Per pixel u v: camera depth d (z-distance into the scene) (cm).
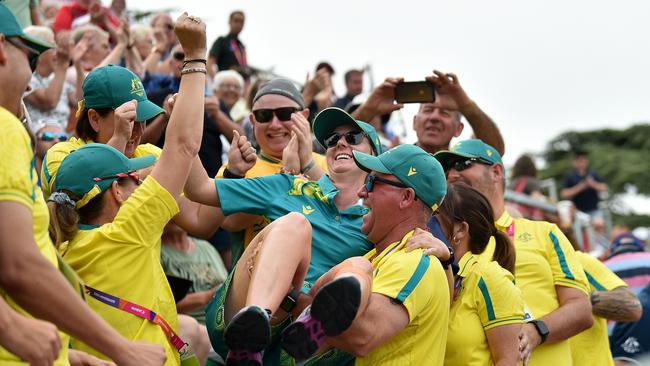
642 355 773
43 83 754
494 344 491
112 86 502
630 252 846
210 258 659
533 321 552
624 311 646
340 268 415
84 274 421
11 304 344
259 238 454
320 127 548
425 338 431
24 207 328
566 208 1100
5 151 328
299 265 443
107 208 440
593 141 3506
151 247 427
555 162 3388
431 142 678
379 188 450
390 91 672
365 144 545
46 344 312
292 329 384
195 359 475
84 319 332
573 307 573
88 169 436
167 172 425
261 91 614
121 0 1088
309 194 519
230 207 507
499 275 497
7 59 340
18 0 870
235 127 745
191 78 435
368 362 429
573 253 592
